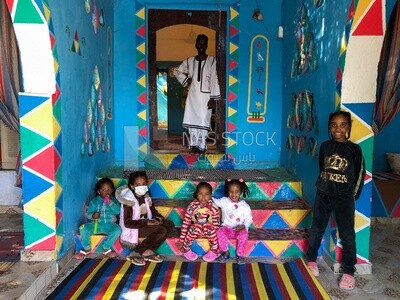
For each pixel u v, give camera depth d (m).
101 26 4.29
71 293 2.62
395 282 2.90
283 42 4.92
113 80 4.96
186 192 3.96
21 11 2.66
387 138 4.96
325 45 3.30
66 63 3.12
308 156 3.76
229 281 2.84
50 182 2.90
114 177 4.01
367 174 3.01
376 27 2.77
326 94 3.26
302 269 3.06
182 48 8.39
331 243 3.11
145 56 4.99
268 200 3.93
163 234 3.25
